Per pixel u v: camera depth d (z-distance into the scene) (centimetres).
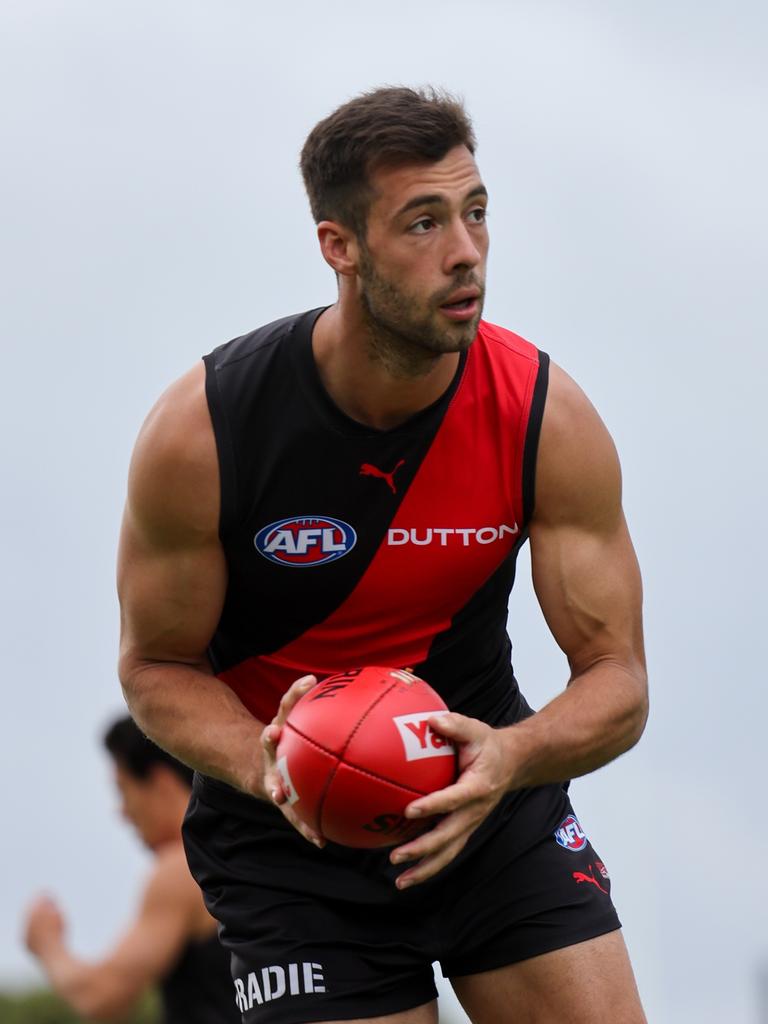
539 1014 1739
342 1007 1709
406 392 1658
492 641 1806
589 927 1748
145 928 2342
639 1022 1716
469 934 1755
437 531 1702
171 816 2391
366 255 1616
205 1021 2327
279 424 1680
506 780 1570
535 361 1719
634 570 1755
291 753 1562
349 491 1688
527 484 1702
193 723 1705
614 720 1678
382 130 1592
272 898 1762
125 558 1748
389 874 1744
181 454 1681
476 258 1598
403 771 1541
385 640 1756
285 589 1725
